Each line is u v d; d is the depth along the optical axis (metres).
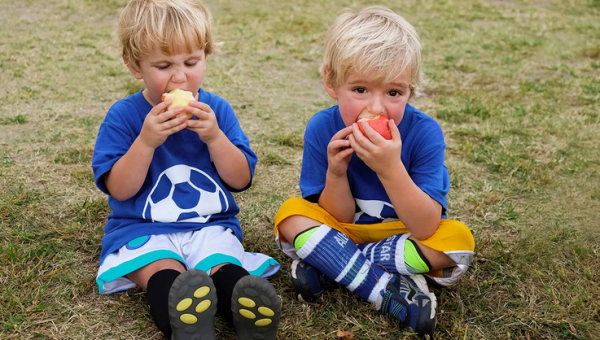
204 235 1.99
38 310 1.88
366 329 1.84
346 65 1.79
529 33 6.77
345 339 1.80
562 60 5.67
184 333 1.59
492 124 3.89
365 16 1.92
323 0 8.41
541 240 2.43
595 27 7.07
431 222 1.89
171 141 2.03
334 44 1.87
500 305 2.00
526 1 8.67
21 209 2.58
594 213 2.71
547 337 1.84
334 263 1.90
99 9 7.34
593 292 2.07
